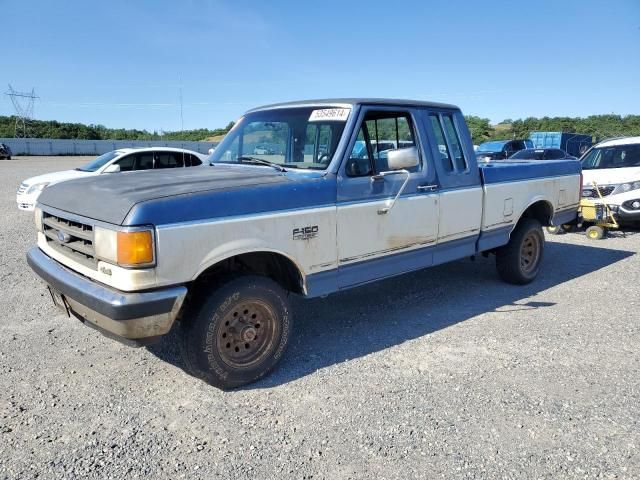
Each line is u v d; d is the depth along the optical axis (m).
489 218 5.51
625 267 7.18
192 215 3.29
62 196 3.83
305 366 4.06
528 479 2.70
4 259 7.43
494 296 5.86
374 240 4.35
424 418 3.28
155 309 3.17
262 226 3.61
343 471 2.77
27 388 3.70
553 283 6.40
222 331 3.56
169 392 3.66
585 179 9.73
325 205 3.98
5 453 2.93
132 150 12.20
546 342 4.49
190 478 2.72
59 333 4.72
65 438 3.08
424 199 4.73
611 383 3.74
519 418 3.28
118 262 3.11
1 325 4.90
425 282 6.43
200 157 13.04
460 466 2.80
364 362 4.12
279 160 4.60
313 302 5.66
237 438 3.09
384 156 4.53
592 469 2.77
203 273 3.66
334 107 4.40
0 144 46.38
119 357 4.23
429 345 4.45
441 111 5.06
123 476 2.74
